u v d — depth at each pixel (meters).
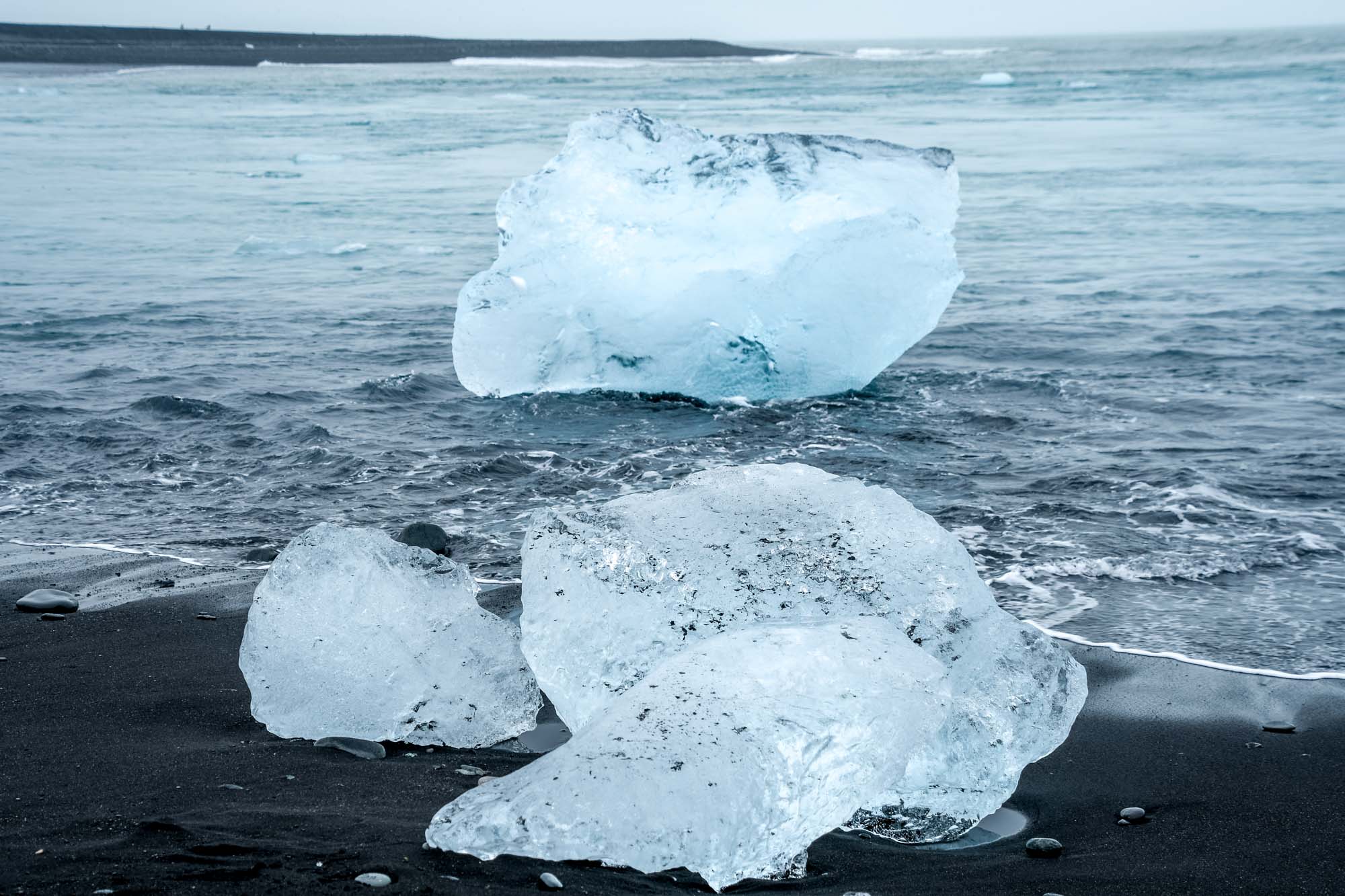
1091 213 17.05
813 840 2.74
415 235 16.48
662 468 6.85
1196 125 30.34
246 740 3.36
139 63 102.88
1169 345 9.61
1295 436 7.11
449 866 2.40
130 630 4.47
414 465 6.94
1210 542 5.48
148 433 7.58
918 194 8.78
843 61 105.94
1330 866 2.85
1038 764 3.53
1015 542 5.54
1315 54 76.19
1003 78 57.12
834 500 3.68
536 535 3.50
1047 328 10.39
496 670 3.58
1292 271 12.45
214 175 23.64
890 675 2.85
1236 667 4.20
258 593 3.59
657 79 69.38
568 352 8.73
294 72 89.56
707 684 2.75
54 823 2.61
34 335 10.42
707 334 8.39
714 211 8.66
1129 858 2.89
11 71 81.06
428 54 130.12
